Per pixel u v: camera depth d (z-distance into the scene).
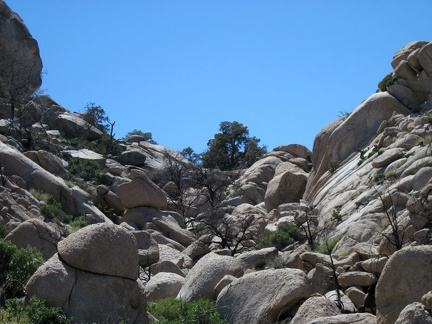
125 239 20.64
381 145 45.41
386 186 37.97
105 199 54.34
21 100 71.62
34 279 20.08
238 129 89.69
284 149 71.00
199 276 25.30
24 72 75.56
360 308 22.48
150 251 38.59
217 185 66.69
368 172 42.78
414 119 45.38
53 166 54.47
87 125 76.50
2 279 21.52
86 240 20.30
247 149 89.19
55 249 27.52
